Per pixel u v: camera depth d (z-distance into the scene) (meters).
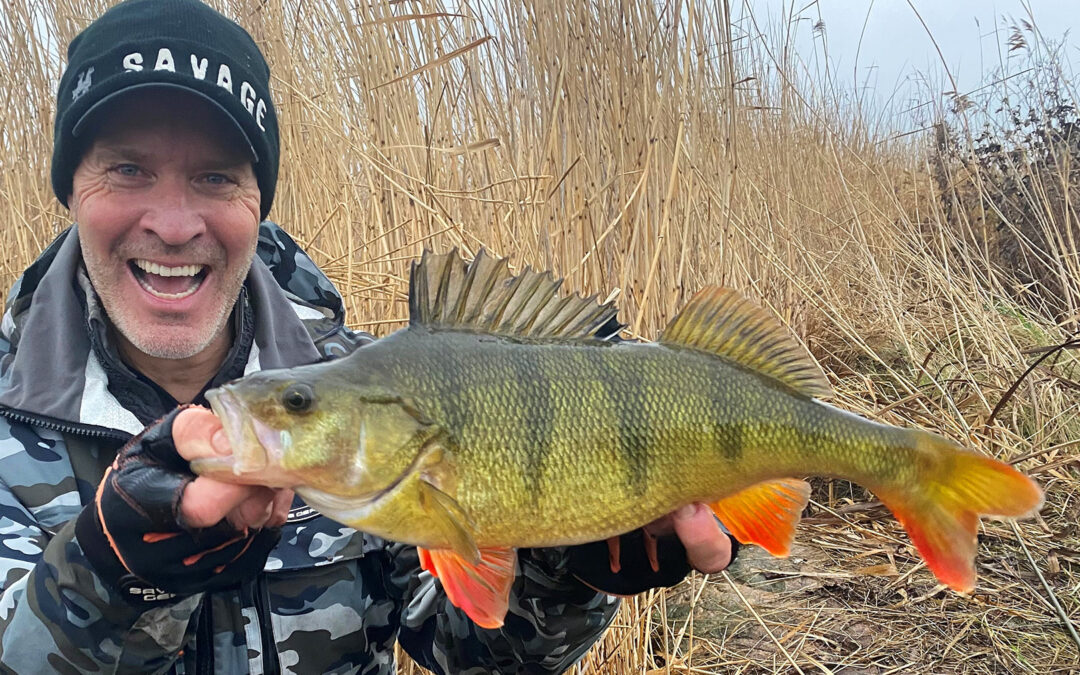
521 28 1.10
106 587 0.45
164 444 0.45
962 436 1.36
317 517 0.63
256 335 0.67
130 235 0.60
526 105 1.10
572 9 1.06
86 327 0.62
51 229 1.38
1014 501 0.51
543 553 0.55
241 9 1.34
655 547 0.54
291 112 1.29
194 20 0.62
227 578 0.47
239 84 0.63
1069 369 1.61
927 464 0.53
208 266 0.63
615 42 1.06
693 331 0.54
